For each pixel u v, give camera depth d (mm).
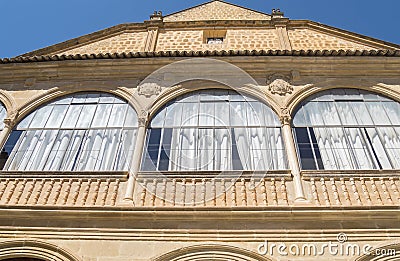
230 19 16234
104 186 8422
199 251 7082
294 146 9320
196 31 14844
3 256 7117
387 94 10773
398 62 11359
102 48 14125
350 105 10570
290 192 8188
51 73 11805
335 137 9648
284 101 10531
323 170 8531
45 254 7121
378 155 9148
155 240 7258
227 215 7492
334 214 7426
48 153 9492
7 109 10703
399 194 7969
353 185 8180
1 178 8648
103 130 10078
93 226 7492
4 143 9789
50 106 10953
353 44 13875
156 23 15000
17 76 11805
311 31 14672
